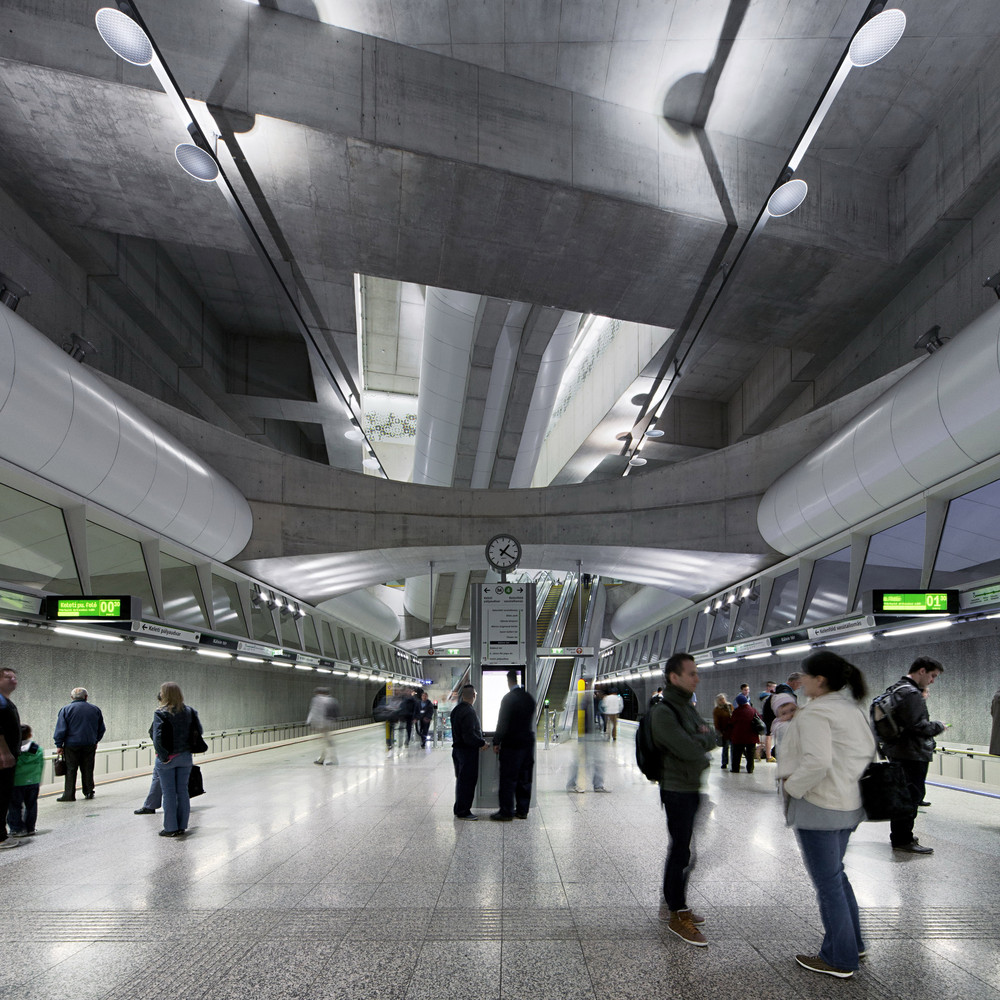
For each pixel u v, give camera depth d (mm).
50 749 10992
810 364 19078
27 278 13344
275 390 22844
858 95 12656
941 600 9695
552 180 12266
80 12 10406
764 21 11312
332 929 4402
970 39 11469
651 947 4051
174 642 12891
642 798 10406
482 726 10266
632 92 12680
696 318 16484
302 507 17531
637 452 24625
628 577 22188
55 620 9922
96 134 11391
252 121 11078
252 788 11484
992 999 3311
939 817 8008
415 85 11750
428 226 13336
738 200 13430
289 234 13680
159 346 19156
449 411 23719
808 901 4949
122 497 11500
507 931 4352
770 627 17359
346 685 35500
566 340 21281
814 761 3523
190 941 4203
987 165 11789
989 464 9523
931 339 10789
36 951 4062
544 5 11023
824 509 13477
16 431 8773
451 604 38375
